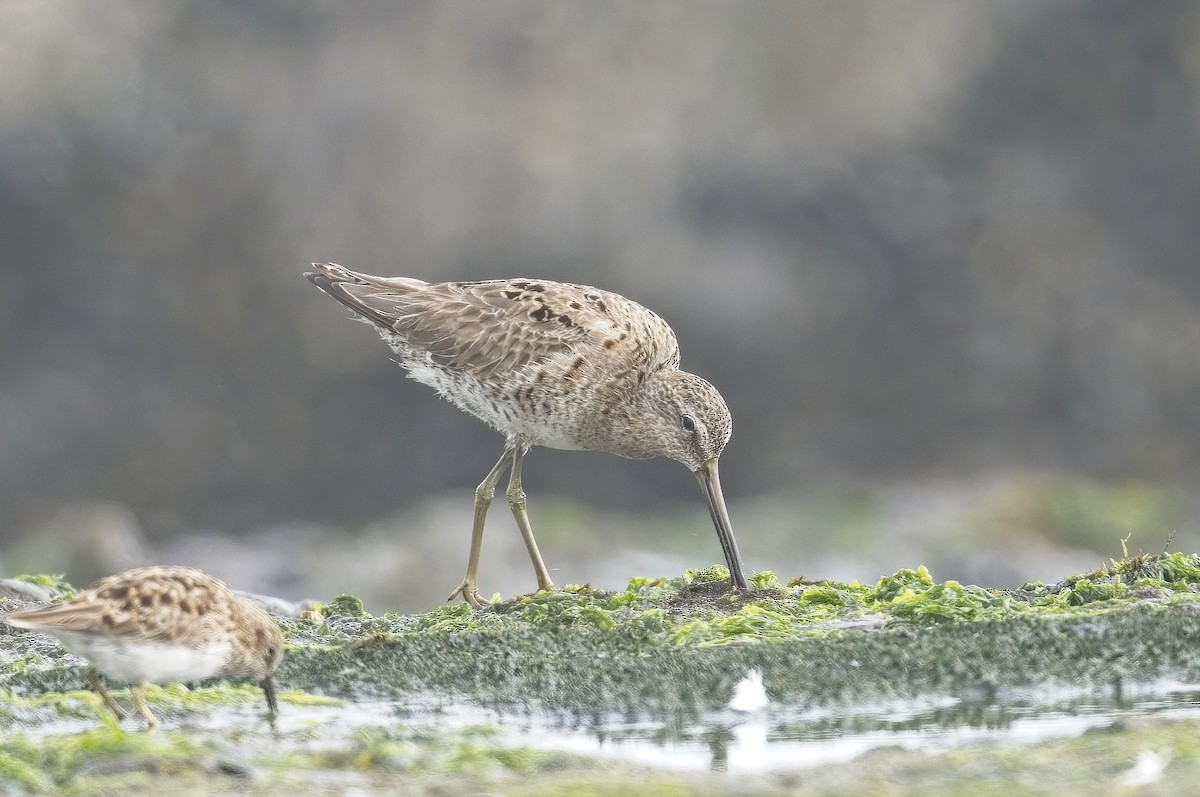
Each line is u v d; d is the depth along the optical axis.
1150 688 8.26
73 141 25.78
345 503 27.55
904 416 29.00
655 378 11.34
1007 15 29.20
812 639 8.74
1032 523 25.16
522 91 27.41
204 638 7.69
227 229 26.59
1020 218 29.14
